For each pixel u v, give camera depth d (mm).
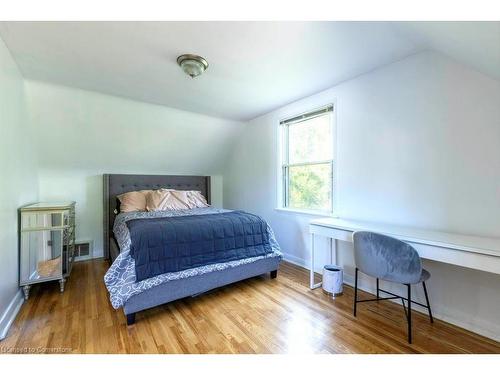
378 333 1704
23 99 2369
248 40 1762
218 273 2246
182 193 3777
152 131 3473
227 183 4723
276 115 3424
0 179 1693
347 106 2518
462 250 1465
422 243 1646
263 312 1994
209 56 1980
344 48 1884
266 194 3658
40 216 2309
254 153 3900
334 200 2678
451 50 1602
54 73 2291
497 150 1625
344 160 2568
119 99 2949
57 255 2373
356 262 1892
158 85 2576
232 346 1558
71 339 1605
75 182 3438
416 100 2002
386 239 1674
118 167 3689
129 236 2027
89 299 2201
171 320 1864
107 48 1858
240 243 2424
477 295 1704
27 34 1671
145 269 1836
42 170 3219
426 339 1633
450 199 1838
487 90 1656
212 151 4262
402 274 1639
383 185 2238
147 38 1725
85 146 3229
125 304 1750
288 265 3170
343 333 1706
